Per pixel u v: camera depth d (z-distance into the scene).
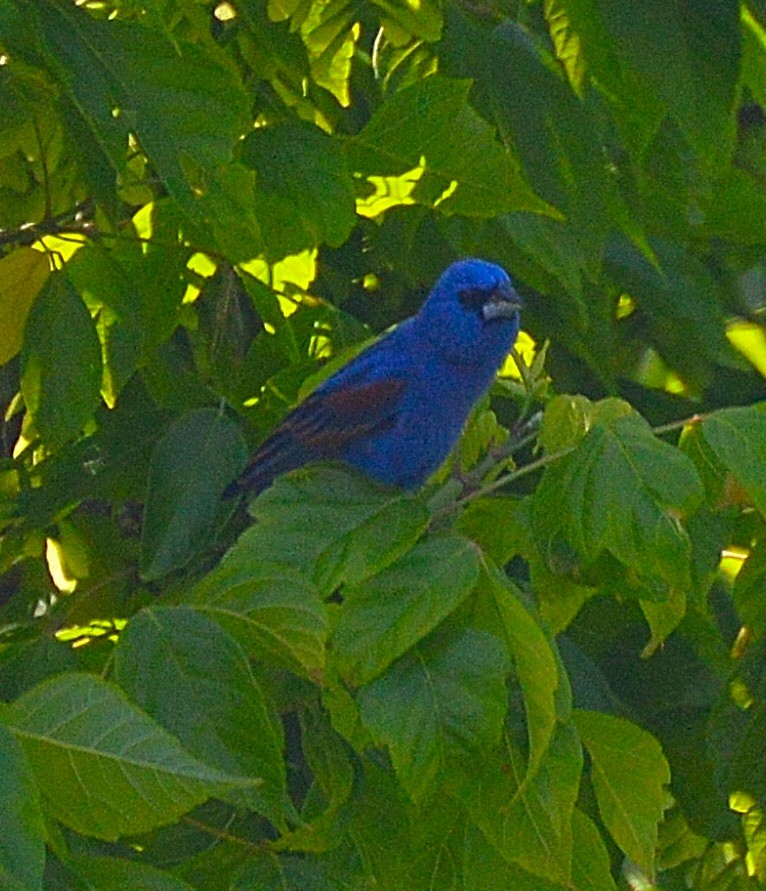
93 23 6.14
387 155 7.34
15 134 7.93
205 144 6.21
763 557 7.20
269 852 6.10
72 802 4.77
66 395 7.34
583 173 7.36
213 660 5.35
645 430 5.85
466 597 5.57
